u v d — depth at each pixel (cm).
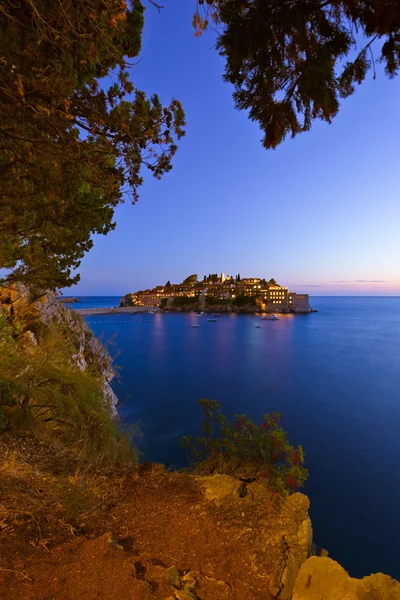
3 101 301
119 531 315
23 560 243
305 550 301
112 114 375
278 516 346
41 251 734
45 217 615
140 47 394
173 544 299
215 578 260
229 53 183
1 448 431
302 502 367
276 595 250
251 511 354
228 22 177
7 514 291
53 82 283
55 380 704
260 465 432
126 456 678
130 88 374
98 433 657
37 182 392
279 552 291
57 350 834
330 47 165
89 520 321
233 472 439
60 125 323
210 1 179
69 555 257
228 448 456
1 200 503
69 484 361
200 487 404
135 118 380
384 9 143
